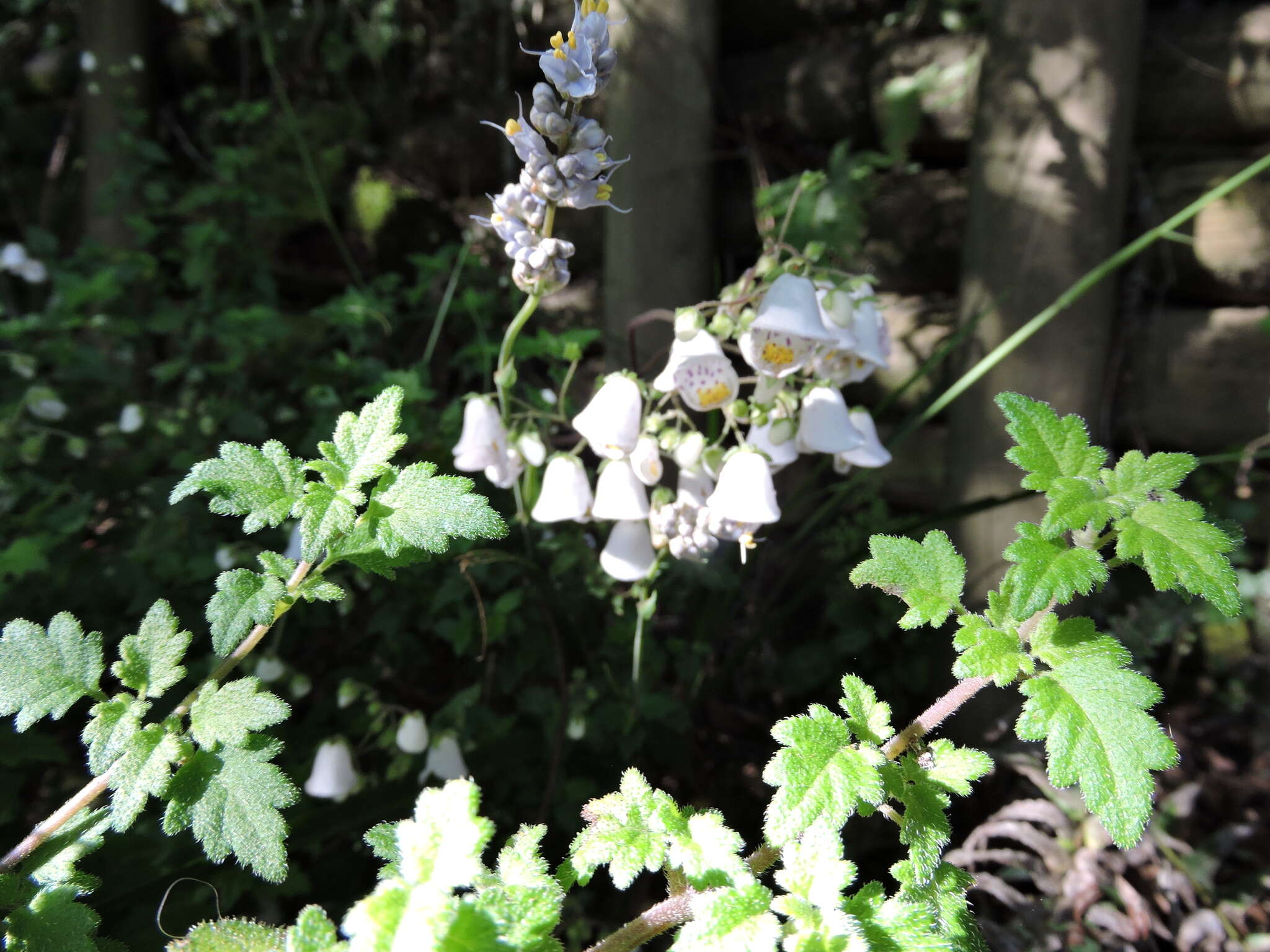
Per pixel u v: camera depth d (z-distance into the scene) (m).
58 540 0.33
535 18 0.51
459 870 0.09
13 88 0.72
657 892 0.30
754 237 0.44
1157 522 0.12
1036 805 0.28
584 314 0.47
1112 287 0.36
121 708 0.13
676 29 0.39
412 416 0.34
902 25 0.41
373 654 0.36
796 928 0.11
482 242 0.50
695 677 0.33
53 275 0.49
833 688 0.40
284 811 0.26
